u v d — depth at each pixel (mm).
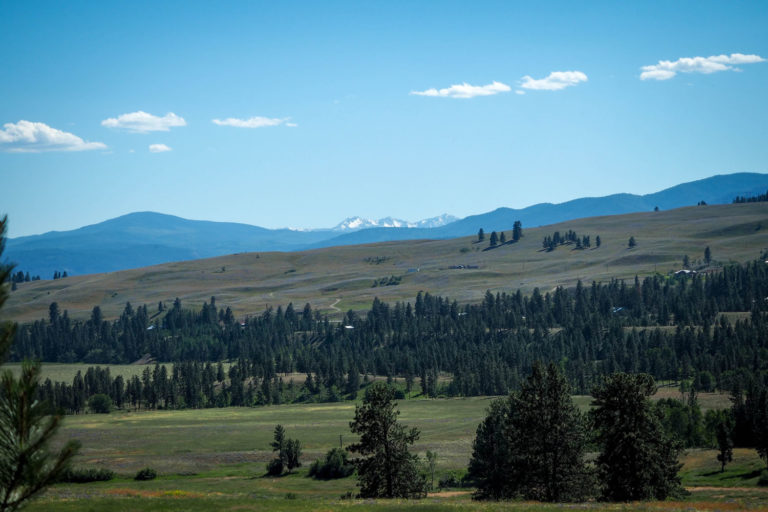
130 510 45156
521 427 66188
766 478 99688
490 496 78562
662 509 46031
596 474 65500
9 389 15773
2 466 15359
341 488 115125
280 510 45688
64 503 47906
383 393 70062
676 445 68188
